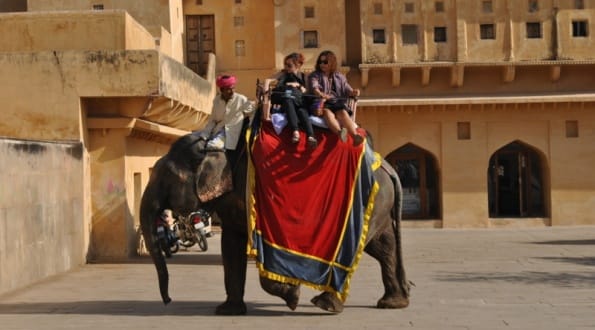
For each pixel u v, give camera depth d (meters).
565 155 32.31
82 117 17.52
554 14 32.06
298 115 9.99
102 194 17.98
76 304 11.48
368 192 10.05
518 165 33.38
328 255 9.87
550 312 10.31
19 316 10.46
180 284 13.80
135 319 10.04
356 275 14.76
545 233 28.03
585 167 32.31
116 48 17.98
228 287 10.31
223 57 32.72
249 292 12.54
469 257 18.62
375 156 10.40
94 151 18.00
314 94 10.00
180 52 30.67
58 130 17.31
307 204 9.83
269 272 9.67
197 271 15.83
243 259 10.35
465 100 31.77
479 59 32.00
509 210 33.47
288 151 9.88
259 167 9.82
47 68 17.36
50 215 15.12
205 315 10.29
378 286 13.17
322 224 9.85
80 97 17.36
